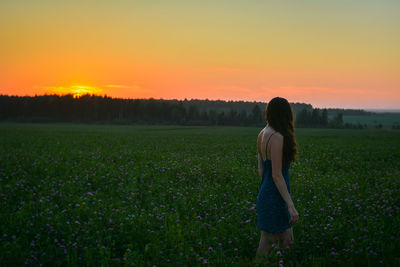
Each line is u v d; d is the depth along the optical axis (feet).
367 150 68.23
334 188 25.70
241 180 29.78
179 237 14.53
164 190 25.86
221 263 11.77
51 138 100.42
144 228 15.83
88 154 51.60
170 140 101.65
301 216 17.66
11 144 73.87
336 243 13.80
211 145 79.92
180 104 507.30
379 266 11.29
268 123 11.89
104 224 16.42
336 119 525.34
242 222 17.28
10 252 12.28
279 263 10.99
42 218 16.63
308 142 98.27
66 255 12.65
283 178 11.48
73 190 25.00
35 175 32.30
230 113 476.13
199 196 22.75
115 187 27.20
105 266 11.96
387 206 20.24
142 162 42.27
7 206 19.93
